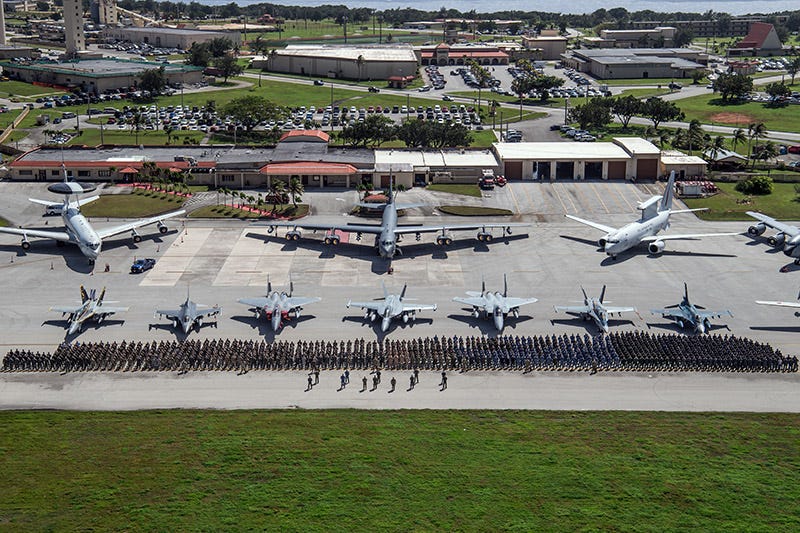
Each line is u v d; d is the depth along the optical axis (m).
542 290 129.50
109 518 76.00
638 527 74.81
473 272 137.75
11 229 145.75
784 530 74.50
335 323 116.94
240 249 148.38
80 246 138.00
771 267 140.12
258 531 74.12
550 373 103.06
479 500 78.38
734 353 105.88
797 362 104.31
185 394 97.69
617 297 126.69
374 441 87.88
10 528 74.44
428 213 172.75
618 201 181.12
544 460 84.62
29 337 111.50
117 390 98.50
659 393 98.31
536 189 190.25
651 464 84.00
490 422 91.81
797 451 86.31
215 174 191.88
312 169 189.25
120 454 85.62
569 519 75.81
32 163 196.00
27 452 85.94
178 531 74.12
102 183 194.00
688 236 147.62
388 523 75.19
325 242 150.75
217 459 84.69
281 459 84.62
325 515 76.25
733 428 90.62
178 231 158.38
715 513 76.81
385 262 142.38
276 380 101.06
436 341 109.75
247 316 119.12
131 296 125.88
